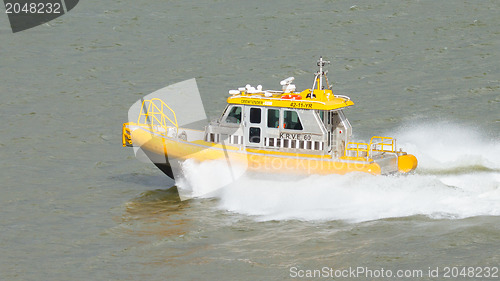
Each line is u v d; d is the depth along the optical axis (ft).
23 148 269.64
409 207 199.52
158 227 197.67
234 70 364.17
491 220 189.26
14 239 194.49
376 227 189.78
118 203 217.56
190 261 176.24
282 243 183.52
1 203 220.02
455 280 162.30
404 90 328.49
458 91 324.39
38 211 213.46
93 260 179.93
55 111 311.68
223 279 166.30
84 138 280.92
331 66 366.43
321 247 180.45
